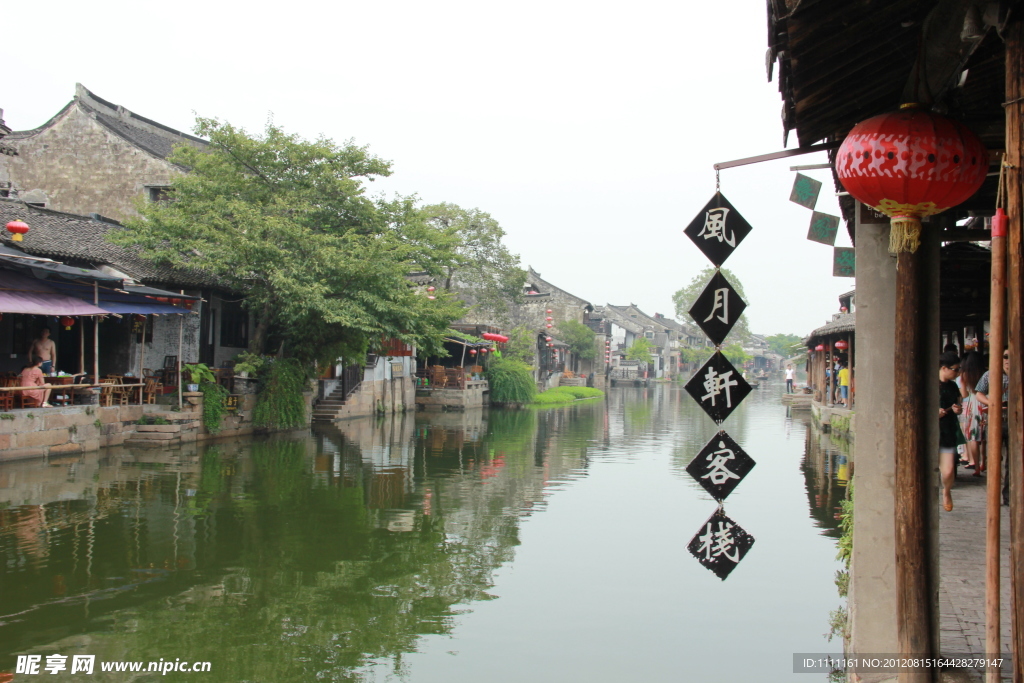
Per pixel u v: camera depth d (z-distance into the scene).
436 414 30.23
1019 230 3.04
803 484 14.13
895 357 4.18
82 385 15.10
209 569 8.46
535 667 6.29
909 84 4.05
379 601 7.74
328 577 8.38
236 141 18.66
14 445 13.55
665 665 6.34
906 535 4.09
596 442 21.06
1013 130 3.10
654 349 79.88
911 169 3.77
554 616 7.43
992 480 3.38
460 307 26.94
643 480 14.65
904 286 4.13
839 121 4.79
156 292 16.41
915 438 4.10
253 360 19.73
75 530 9.67
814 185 6.25
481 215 35.91
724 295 4.85
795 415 32.69
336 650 6.55
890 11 3.60
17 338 16.69
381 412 28.25
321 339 20.53
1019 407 2.98
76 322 18.25
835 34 3.76
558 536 10.32
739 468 4.90
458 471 15.30
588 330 57.00
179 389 17.38
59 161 23.84
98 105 24.78
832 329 22.73
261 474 13.90
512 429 24.50
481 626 7.16
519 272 36.53
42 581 7.86
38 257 14.77
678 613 7.55
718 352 4.87
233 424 19.00
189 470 13.88
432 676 6.09
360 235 20.11
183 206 18.59
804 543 10.00
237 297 21.53
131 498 11.49
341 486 13.15
